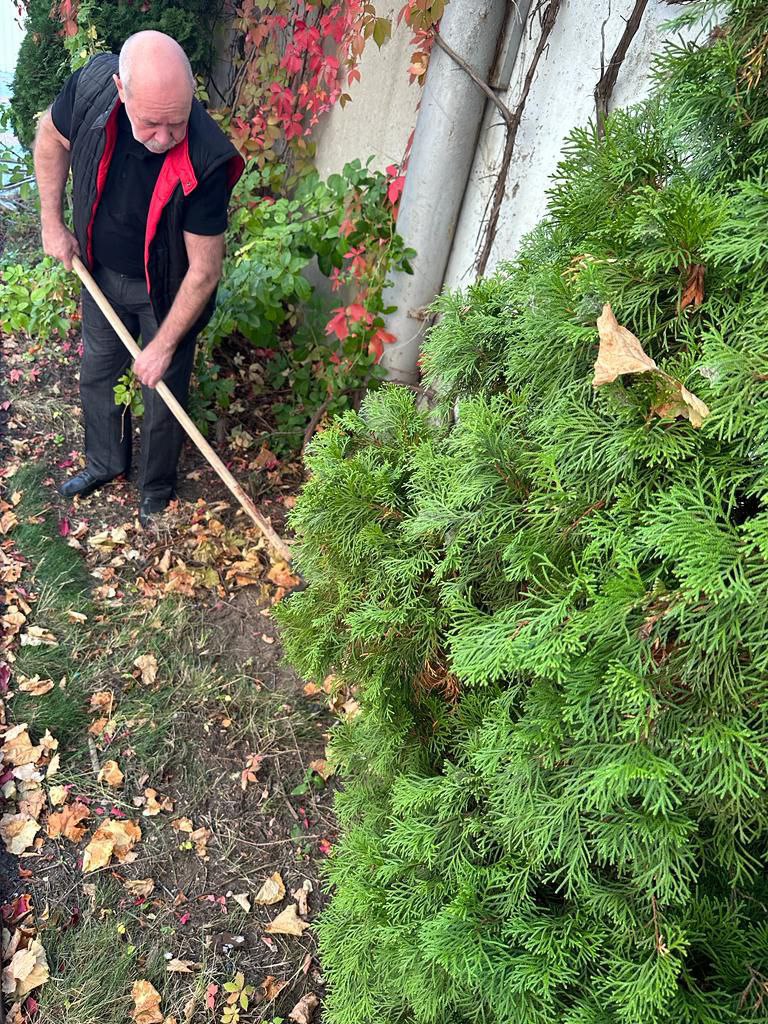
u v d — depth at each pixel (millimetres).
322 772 2779
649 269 1170
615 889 1311
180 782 2689
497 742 1377
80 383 3496
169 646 3104
